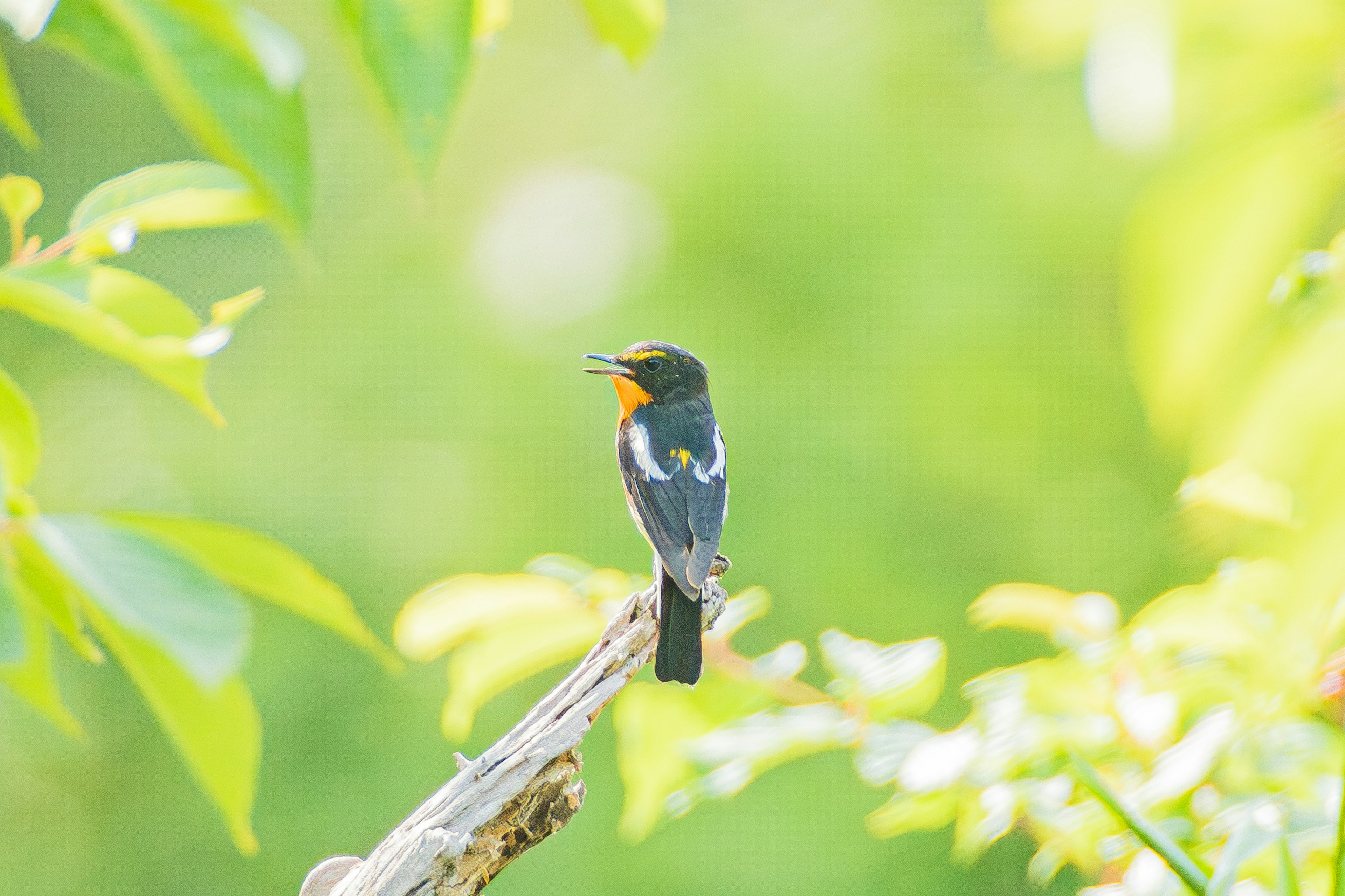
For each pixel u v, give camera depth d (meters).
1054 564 13.29
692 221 14.46
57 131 16.97
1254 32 1.46
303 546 14.05
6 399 2.39
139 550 1.73
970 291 13.59
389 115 1.78
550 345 14.73
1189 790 4.03
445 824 3.68
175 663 1.67
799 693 4.87
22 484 2.43
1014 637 12.98
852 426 13.37
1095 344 13.81
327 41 16.42
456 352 14.82
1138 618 4.49
